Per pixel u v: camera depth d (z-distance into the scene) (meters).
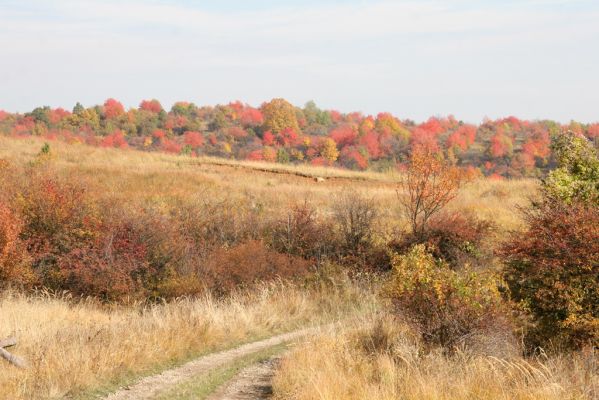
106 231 21.22
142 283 20.14
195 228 26.09
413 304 10.91
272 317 15.27
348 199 28.14
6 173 27.73
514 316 11.30
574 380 8.98
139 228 21.20
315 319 15.70
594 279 10.75
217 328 13.33
